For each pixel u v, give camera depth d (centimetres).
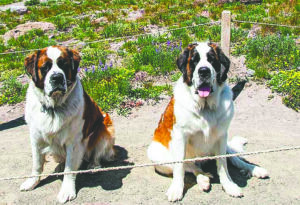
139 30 610
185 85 194
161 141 220
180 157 199
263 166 231
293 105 340
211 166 232
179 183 200
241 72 417
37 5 894
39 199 204
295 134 286
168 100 377
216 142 203
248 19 588
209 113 190
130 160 252
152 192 206
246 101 359
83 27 662
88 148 230
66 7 830
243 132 292
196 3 739
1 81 476
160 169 222
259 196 197
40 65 191
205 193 202
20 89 441
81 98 206
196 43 195
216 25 565
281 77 379
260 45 456
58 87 184
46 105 197
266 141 271
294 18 564
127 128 318
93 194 207
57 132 201
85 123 213
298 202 191
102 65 450
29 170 240
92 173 231
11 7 888
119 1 834
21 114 386
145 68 456
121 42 571
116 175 228
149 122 329
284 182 210
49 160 253
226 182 203
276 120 319
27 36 645
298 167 227
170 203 195
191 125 193
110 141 243
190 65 187
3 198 207
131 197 202
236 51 466
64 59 193
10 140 307
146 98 381
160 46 504
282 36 475
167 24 632
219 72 187
